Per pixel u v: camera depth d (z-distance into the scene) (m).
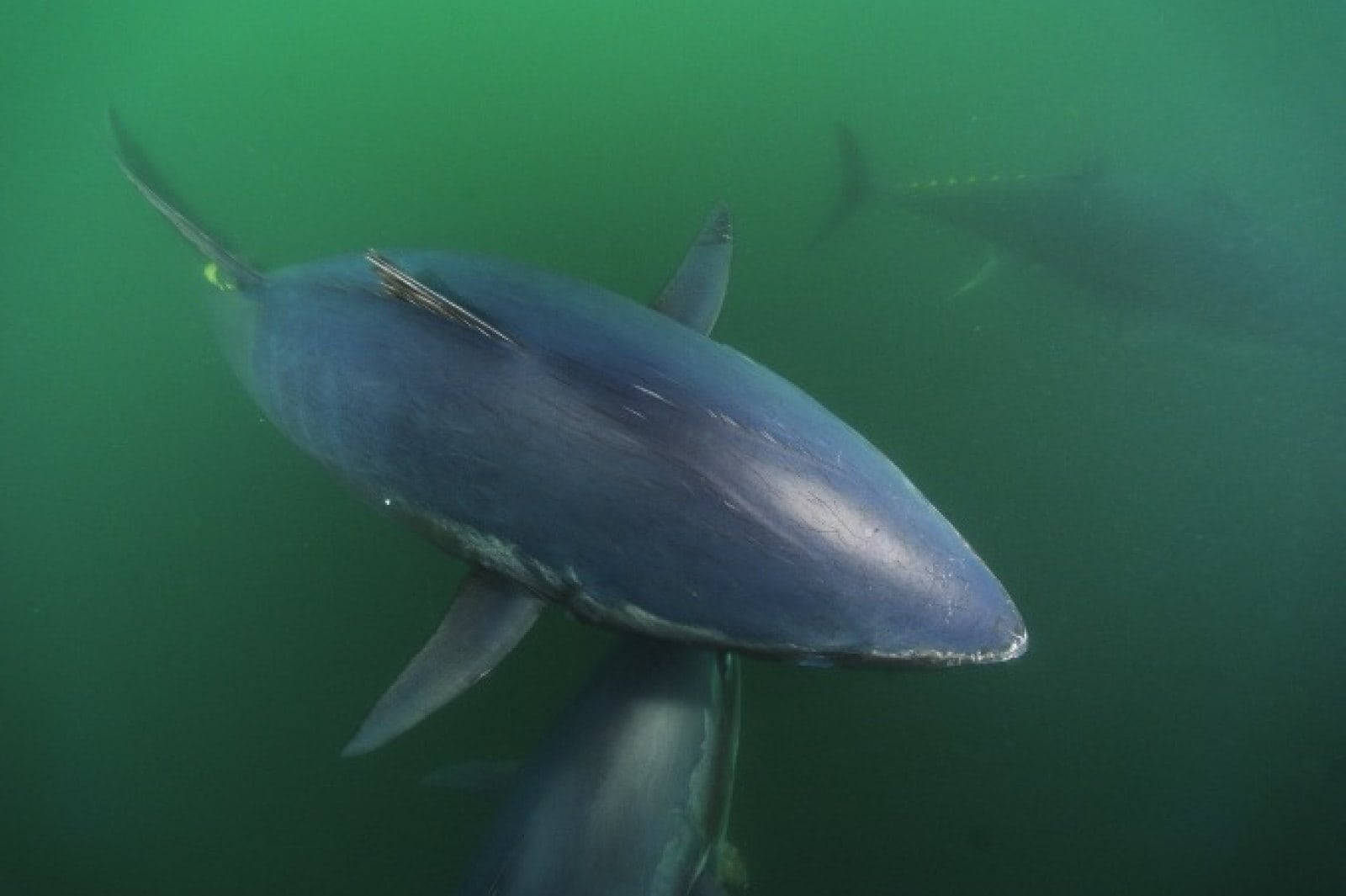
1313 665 2.45
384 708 1.70
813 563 1.37
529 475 1.56
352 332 1.78
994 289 3.22
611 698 1.78
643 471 1.47
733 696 1.93
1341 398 2.77
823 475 1.41
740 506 1.42
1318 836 2.23
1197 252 2.69
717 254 2.20
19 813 2.71
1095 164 2.93
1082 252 2.89
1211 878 2.23
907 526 1.38
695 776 1.75
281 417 1.98
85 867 2.64
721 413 1.49
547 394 1.56
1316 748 2.34
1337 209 2.77
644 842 1.64
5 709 2.83
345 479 1.88
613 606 1.57
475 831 2.49
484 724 2.53
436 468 1.66
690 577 1.45
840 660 1.42
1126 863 2.27
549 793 1.68
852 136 3.26
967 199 3.12
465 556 1.77
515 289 1.75
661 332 1.66
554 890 1.57
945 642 1.35
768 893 2.28
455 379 1.63
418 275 1.84
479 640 1.75
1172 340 2.97
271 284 2.06
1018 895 2.26
